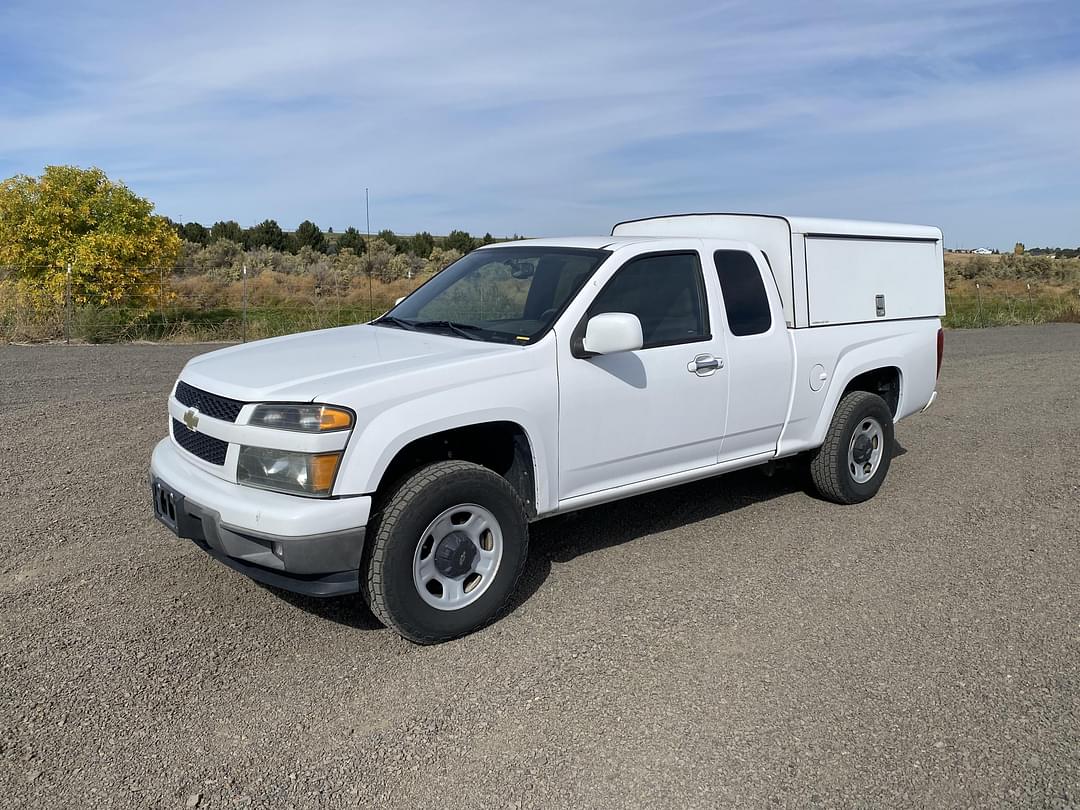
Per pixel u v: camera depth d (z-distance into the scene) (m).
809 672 3.71
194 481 3.92
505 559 4.12
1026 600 4.51
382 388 3.76
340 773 2.99
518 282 4.95
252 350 4.68
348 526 3.62
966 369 13.59
